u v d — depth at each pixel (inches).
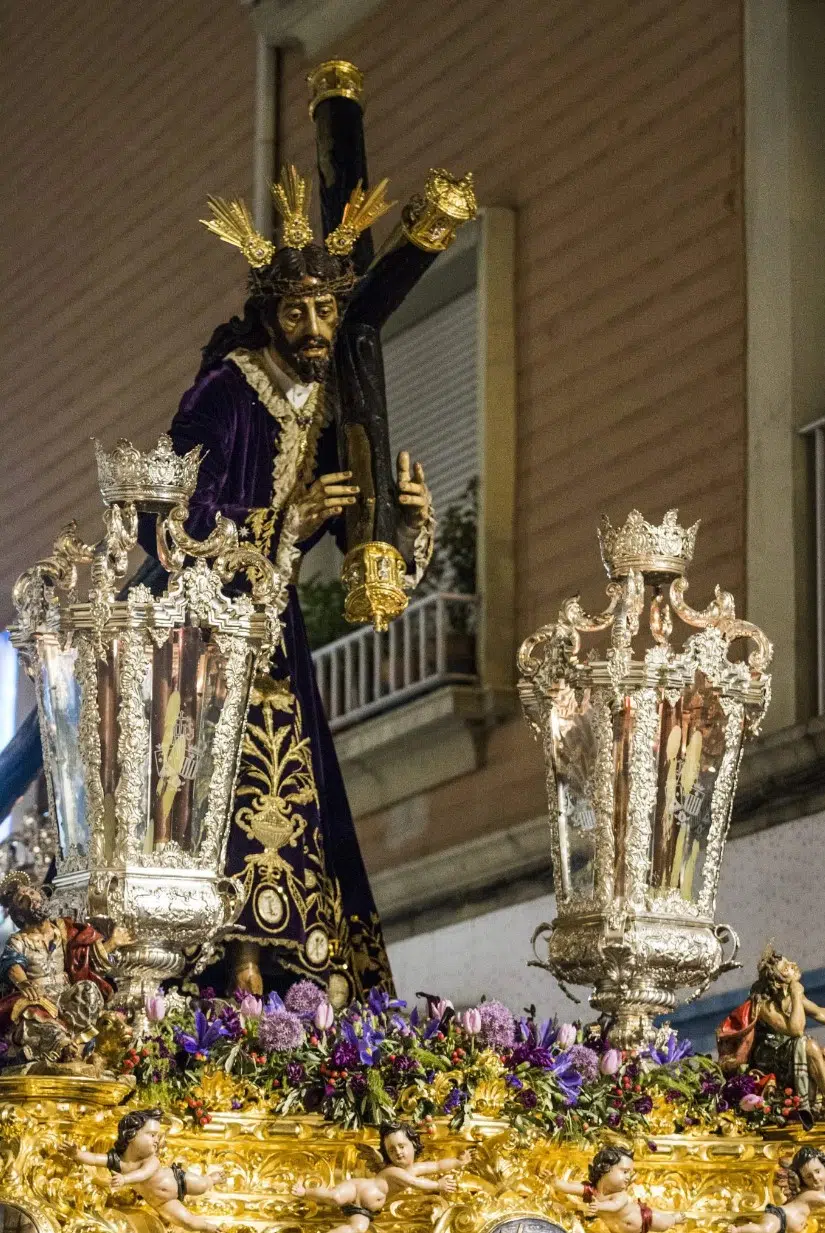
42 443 1616.6
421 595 1263.5
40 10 1705.2
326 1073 433.4
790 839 989.8
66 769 470.0
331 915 521.7
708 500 1093.8
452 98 1311.5
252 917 506.6
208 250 1477.6
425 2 1342.3
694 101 1144.2
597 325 1189.1
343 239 563.5
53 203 1652.3
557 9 1248.2
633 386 1157.1
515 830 1149.1
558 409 1206.9
